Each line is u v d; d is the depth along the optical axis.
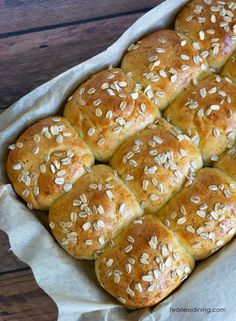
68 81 0.26
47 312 0.27
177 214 0.24
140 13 0.29
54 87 0.26
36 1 0.29
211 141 0.25
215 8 0.27
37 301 0.27
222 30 0.26
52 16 0.29
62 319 0.24
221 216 0.24
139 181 0.25
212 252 0.24
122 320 0.24
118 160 0.25
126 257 0.24
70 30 0.29
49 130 0.26
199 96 0.26
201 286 0.24
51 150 0.25
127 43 0.27
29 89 0.29
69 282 0.25
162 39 0.26
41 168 0.25
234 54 0.26
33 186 0.25
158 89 0.26
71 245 0.25
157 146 0.25
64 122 0.26
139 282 0.24
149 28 0.27
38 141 0.25
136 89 0.26
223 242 0.24
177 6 0.27
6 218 0.25
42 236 0.25
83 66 0.26
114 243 0.24
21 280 0.27
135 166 0.25
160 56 0.26
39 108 0.26
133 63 0.26
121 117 0.25
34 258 0.24
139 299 0.24
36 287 0.27
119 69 0.26
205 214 0.24
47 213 0.26
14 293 0.27
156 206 0.25
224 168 0.25
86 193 0.25
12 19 0.29
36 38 0.29
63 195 0.25
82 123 0.26
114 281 0.24
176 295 0.24
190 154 0.25
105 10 0.29
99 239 0.24
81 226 0.24
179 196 0.25
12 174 0.26
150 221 0.24
